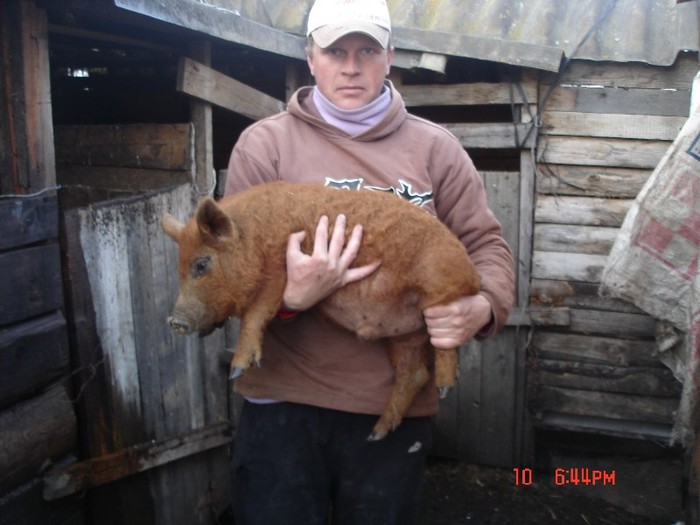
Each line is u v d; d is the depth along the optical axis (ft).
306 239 6.19
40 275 8.42
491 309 6.60
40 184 8.45
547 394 14.82
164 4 9.36
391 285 6.24
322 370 6.63
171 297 11.03
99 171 12.50
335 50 6.64
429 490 14.66
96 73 16.12
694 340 8.52
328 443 6.81
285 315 6.43
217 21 10.73
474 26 14.24
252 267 6.04
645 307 10.19
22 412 8.34
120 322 10.02
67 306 9.20
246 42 11.58
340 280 6.10
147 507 10.79
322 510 6.88
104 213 9.60
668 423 14.25
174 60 13.91
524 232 14.35
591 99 13.66
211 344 12.13
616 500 14.32
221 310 6.14
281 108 13.47
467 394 15.42
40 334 8.41
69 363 9.32
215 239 5.96
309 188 6.39
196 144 11.64
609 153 13.71
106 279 9.71
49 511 8.89
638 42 13.29
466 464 15.72
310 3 15.20
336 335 6.66
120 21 9.60
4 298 7.88
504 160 17.10
